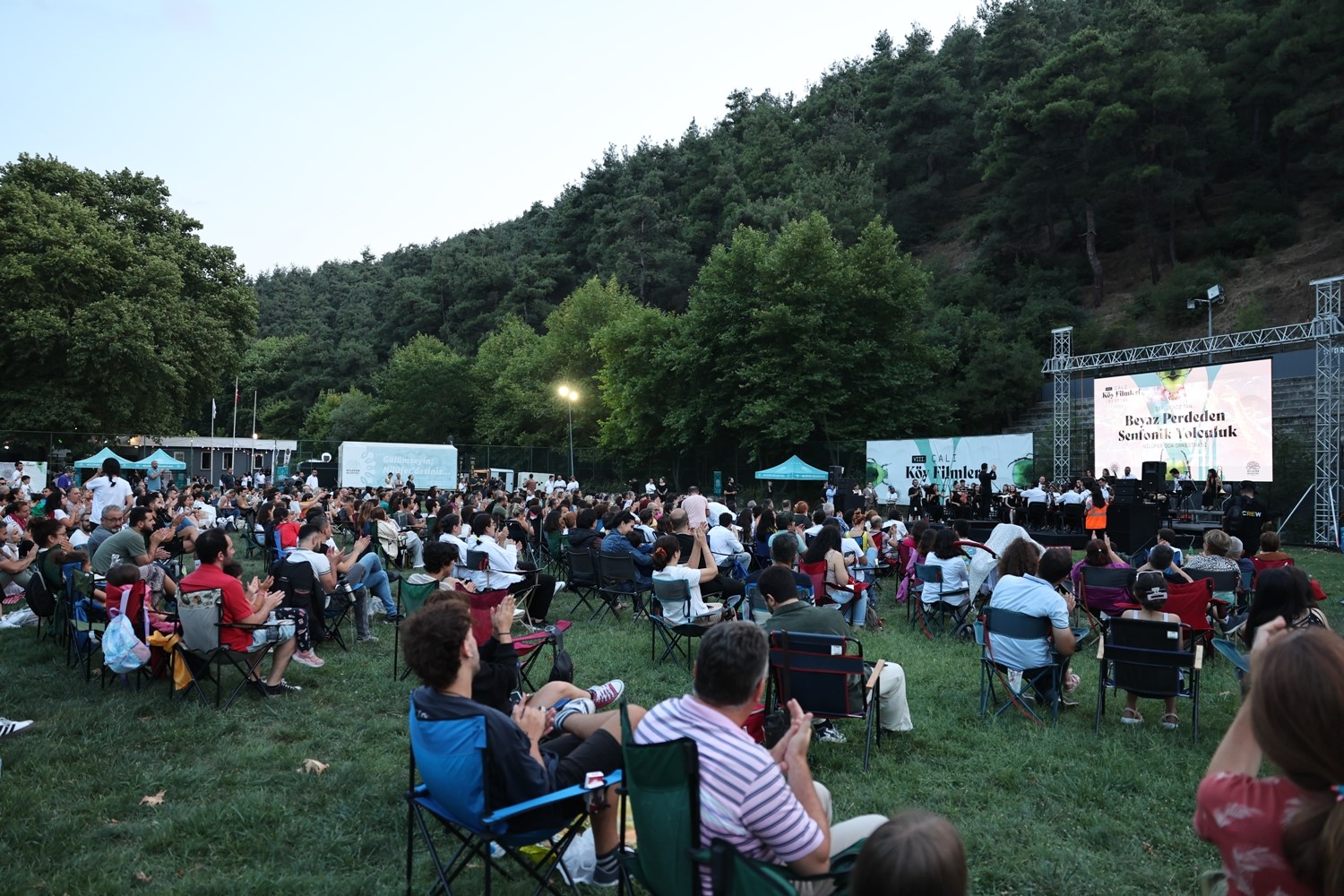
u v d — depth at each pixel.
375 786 4.68
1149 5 45.53
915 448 25.80
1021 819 4.38
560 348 51.97
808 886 2.52
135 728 5.57
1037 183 49.31
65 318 32.91
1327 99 43.28
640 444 39.72
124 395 33.47
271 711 6.01
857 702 5.16
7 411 32.47
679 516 10.06
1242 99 48.50
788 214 55.81
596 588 9.98
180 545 10.51
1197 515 19.56
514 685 4.45
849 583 8.63
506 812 2.97
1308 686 1.63
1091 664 7.98
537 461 41.56
